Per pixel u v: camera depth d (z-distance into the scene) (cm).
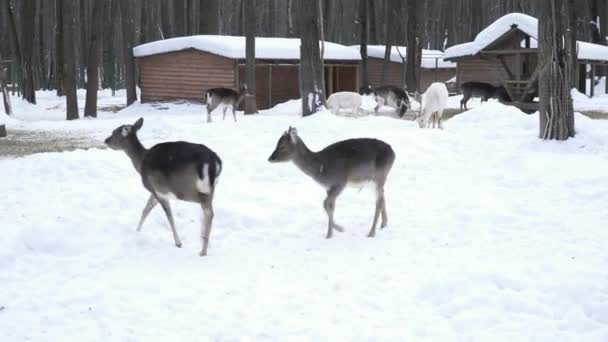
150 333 537
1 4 4812
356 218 886
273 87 2997
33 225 782
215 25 3466
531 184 1044
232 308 584
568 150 1304
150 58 3061
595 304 564
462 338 517
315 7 1922
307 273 673
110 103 3419
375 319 557
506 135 1473
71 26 2416
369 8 4419
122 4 3006
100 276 671
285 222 870
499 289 612
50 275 678
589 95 3578
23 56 3256
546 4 1327
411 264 689
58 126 2058
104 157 1175
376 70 4066
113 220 828
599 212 874
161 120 1875
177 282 648
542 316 554
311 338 523
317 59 1944
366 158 797
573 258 684
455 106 3020
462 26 6119
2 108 2827
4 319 567
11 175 1103
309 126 1612
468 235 791
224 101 2138
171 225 768
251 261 718
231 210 884
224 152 1284
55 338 531
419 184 1070
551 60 1339
